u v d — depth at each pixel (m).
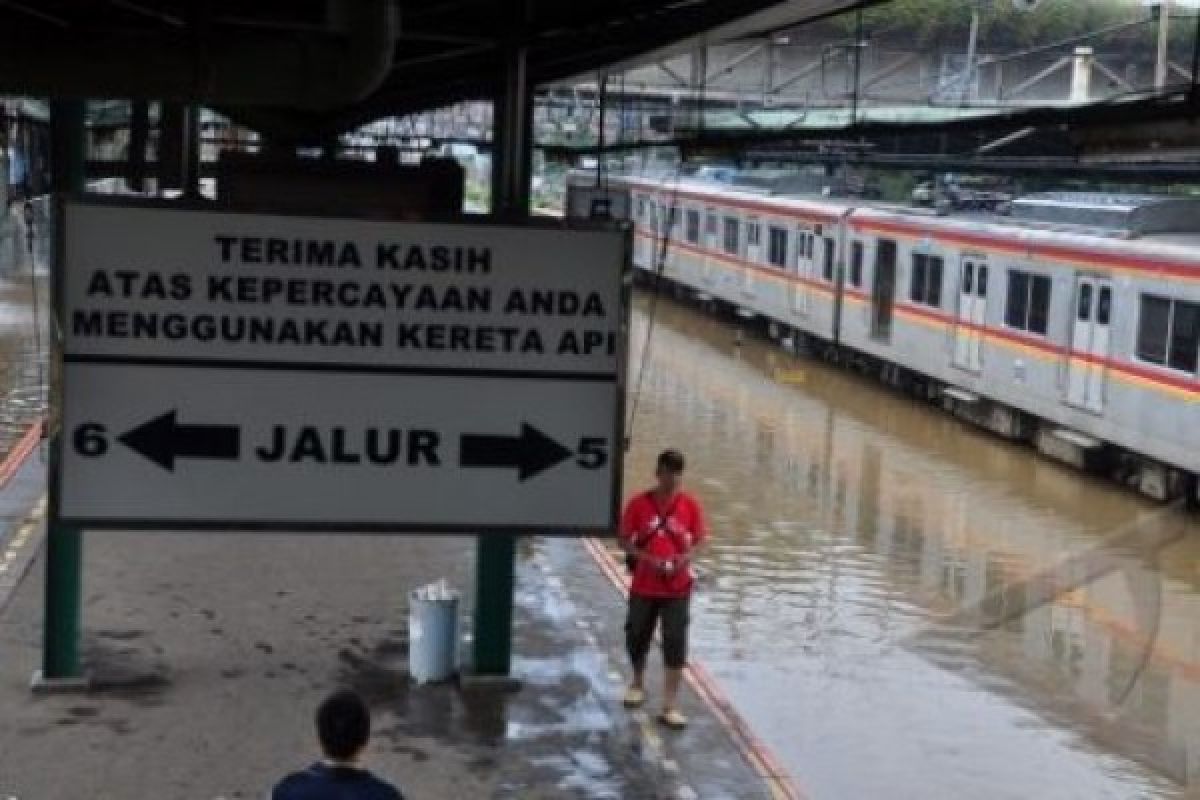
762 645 12.94
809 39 28.64
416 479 7.69
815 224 32.44
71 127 9.62
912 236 27.98
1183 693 11.98
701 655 12.52
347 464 7.64
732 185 40.47
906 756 10.28
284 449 7.59
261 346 7.53
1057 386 22.62
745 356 33.81
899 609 14.36
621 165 52.94
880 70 29.06
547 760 9.08
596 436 7.74
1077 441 22.00
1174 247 19.78
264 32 7.86
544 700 10.16
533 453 7.70
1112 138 8.09
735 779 9.01
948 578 15.62
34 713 9.42
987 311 24.98
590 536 7.79
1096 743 10.70
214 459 7.57
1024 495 20.25
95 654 10.60
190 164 13.05
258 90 7.42
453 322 7.59
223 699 9.80
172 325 7.49
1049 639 13.43
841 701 11.47
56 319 7.41
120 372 7.48
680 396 27.48
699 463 21.38
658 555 9.76
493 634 10.37
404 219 7.50
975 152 23.06
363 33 6.87
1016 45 30.55
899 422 25.89
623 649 11.52
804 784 9.62
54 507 7.50
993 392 24.72
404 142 40.91
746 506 18.80
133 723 9.31
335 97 7.61
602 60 13.62
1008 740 10.71
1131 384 20.52
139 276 7.45
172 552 13.59
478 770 8.84
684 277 42.31
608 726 9.75
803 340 34.28
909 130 10.84
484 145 36.75
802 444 23.38
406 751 9.08
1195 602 14.95
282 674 10.38
